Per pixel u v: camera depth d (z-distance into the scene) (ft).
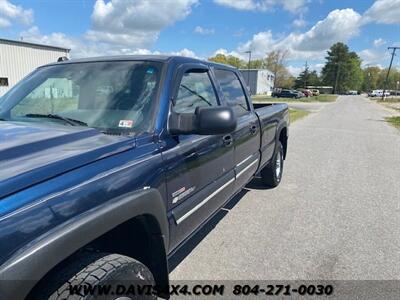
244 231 14.17
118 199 6.32
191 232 9.82
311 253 12.41
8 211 4.82
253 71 258.78
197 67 10.67
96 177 6.14
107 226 5.90
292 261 11.82
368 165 27.02
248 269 11.26
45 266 4.88
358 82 459.73
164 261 7.93
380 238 13.75
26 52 91.91
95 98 8.90
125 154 7.06
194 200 9.44
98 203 5.93
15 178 5.17
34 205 5.08
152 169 7.41
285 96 207.10
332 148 34.76
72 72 9.82
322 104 152.87
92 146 6.68
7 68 87.92
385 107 143.13
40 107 9.29
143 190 7.02
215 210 11.51
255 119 14.88
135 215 6.64
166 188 7.97
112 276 5.89
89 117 8.46
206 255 12.14
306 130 50.90
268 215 15.99
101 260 6.06
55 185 5.50
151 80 8.86
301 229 14.49
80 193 5.70
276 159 19.63
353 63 439.63
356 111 106.11
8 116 9.11
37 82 10.10
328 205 17.51
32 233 4.87
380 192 19.90
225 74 13.17
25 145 6.25
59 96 9.40
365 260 11.98
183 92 9.53
